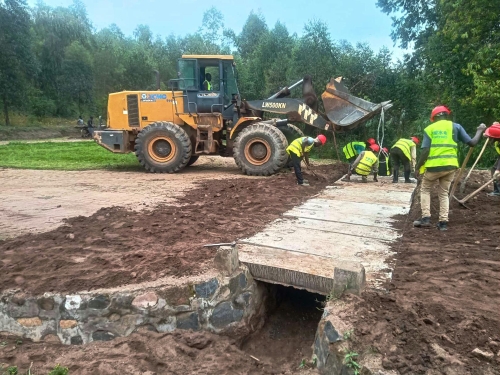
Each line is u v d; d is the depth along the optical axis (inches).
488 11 443.8
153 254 177.6
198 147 459.2
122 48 1738.4
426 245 191.6
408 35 666.2
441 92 546.9
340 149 583.2
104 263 170.9
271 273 162.4
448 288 145.3
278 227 217.6
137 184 366.3
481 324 118.8
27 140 1076.5
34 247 191.2
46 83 1528.1
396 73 637.3
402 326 120.3
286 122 433.4
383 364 107.3
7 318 153.9
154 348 141.9
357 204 271.9
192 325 153.1
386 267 162.4
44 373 131.0
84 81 1562.5
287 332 173.5
